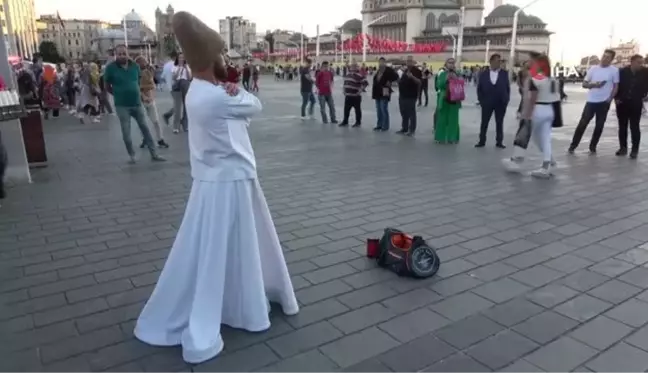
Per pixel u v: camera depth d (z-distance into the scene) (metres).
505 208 5.99
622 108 9.41
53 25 145.38
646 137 12.59
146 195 6.56
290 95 30.09
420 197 6.48
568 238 4.98
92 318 3.43
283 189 6.89
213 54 2.80
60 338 3.19
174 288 3.08
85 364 2.92
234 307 3.22
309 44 128.75
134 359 2.97
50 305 3.61
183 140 11.24
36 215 5.71
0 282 3.98
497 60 10.12
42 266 4.29
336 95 31.03
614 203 6.21
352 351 3.04
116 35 106.44
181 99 12.13
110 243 4.82
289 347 3.08
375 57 102.75
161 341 3.10
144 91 9.95
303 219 5.57
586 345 3.11
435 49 98.06
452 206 6.08
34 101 12.81
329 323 3.36
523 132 7.99
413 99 12.17
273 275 3.40
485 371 2.85
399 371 2.85
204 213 2.95
